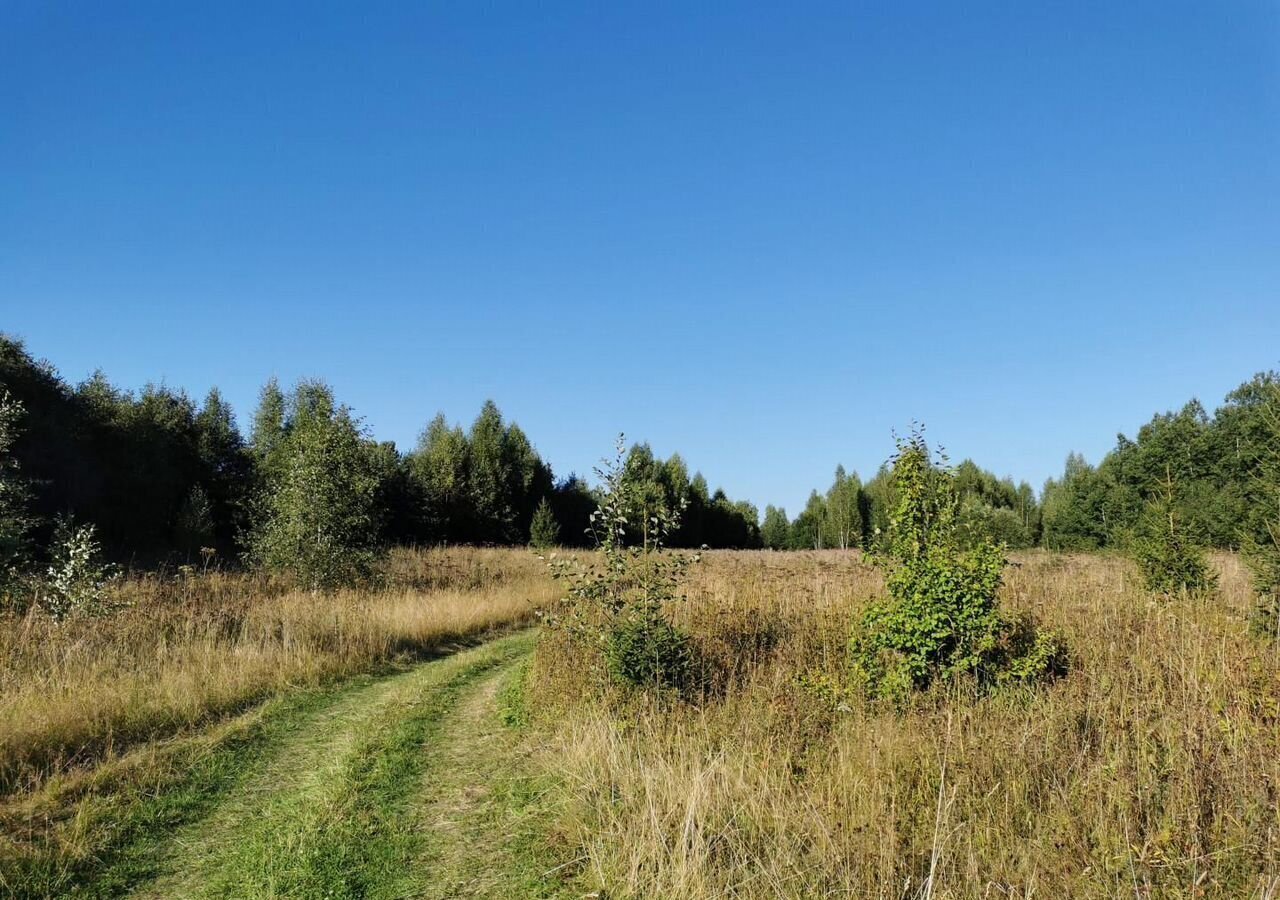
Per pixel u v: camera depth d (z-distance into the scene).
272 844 6.43
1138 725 6.45
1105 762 6.35
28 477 29.86
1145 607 11.24
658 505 10.33
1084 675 8.48
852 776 6.44
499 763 8.57
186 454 43.06
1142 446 46.41
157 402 42.56
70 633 12.08
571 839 6.22
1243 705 6.65
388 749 9.04
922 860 5.27
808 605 13.06
